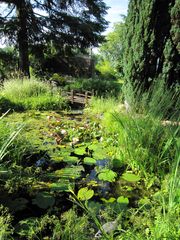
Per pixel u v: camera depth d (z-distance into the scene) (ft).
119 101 19.85
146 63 14.75
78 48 40.91
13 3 34.55
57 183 7.68
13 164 8.32
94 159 9.53
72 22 37.17
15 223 5.98
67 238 5.22
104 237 4.91
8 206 6.54
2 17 34.63
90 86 38.50
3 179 7.64
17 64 39.22
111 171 8.47
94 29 38.78
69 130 13.07
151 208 5.91
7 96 22.43
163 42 14.34
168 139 8.43
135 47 14.67
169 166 8.09
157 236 4.59
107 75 79.41
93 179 8.43
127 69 15.39
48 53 42.55
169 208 5.26
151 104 10.32
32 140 10.94
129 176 8.24
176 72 14.01
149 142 8.82
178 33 13.29
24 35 36.19
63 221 5.96
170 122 9.73
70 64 54.24
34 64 50.03
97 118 16.51
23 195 7.25
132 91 15.14
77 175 8.31
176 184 5.81
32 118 15.96
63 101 24.23
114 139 11.23
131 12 14.75
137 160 8.65
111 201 6.77
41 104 21.25
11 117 16.11
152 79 14.98
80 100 28.09
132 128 9.18
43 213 6.45
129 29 15.02
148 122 9.39
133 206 6.76
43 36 37.35
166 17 13.88
